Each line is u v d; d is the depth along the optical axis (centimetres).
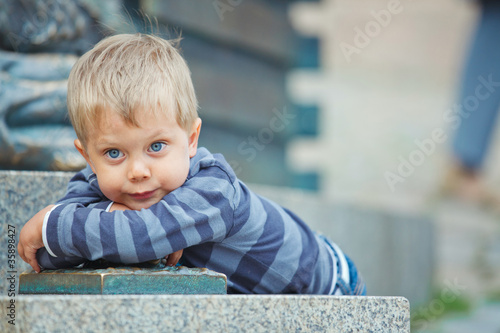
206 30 702
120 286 218
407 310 240
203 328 207
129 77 233
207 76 717
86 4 407
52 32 392
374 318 234
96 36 414
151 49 246
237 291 266
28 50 392
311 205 571
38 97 374
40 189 320
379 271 730
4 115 362
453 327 719
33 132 372
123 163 236
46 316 190
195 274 230
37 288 231
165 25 636
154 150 236
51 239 231
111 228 228
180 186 243
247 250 258
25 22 388
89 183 262
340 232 626
